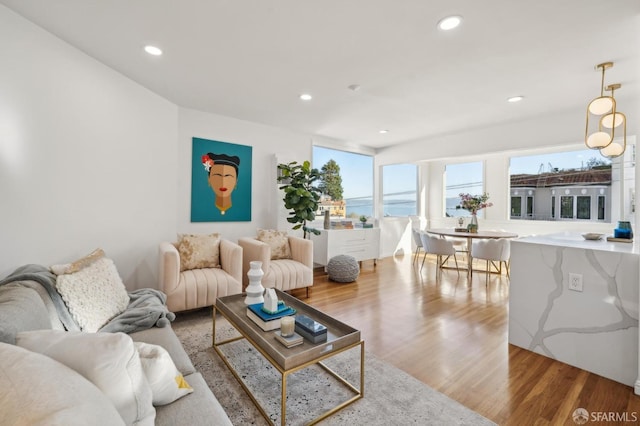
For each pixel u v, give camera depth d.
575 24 2.07
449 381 2.03
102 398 0.74
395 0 1.83
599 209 5.10
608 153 2.95
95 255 2.21
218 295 3.00
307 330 1.80
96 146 2.68
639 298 1.96
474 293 4.00
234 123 4.40
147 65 2.75
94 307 1.84
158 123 3.43
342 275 4.51
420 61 2.63
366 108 3.89
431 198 7.50
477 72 2.84
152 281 3.33
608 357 2.08
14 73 2.02
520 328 2.52
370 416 1.68
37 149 2.19
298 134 5.17
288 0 1.85
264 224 4.79
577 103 3.64
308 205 4.30
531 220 5.89
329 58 2.59
